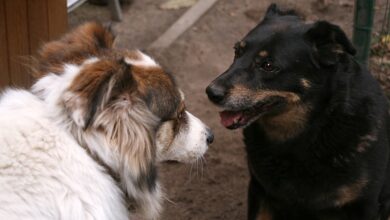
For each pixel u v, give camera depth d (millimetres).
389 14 2852
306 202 2062
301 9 3080
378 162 2018
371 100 2021
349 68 2012
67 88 1688
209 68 2779
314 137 2008
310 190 2039
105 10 3035
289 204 2094
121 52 1797
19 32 2275
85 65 1720
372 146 2004
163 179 2350
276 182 2062
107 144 1699
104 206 1715
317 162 2014
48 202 1679
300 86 1993
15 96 1739
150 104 1724
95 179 1708
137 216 1854
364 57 2479
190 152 1862
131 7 3098
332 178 2012
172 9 3082
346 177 2004
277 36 2002
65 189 1688
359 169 2000
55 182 1686
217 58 2828
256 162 2074
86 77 1671
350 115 1996
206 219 2256
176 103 1776
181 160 1865
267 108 2016
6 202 1665
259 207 2137
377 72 2670
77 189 1692
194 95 2654
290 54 1985
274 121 2031
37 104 1722
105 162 1715
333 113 1996
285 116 2018
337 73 1996
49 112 1710
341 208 2053
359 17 2445
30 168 1684
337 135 1995
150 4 3133
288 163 2039
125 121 1697
